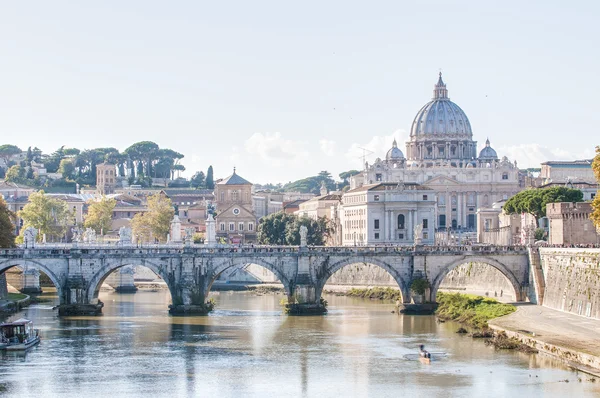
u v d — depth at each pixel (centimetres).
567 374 17675
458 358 19212
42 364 18788
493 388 16788
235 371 18262
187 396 16525
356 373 18050
